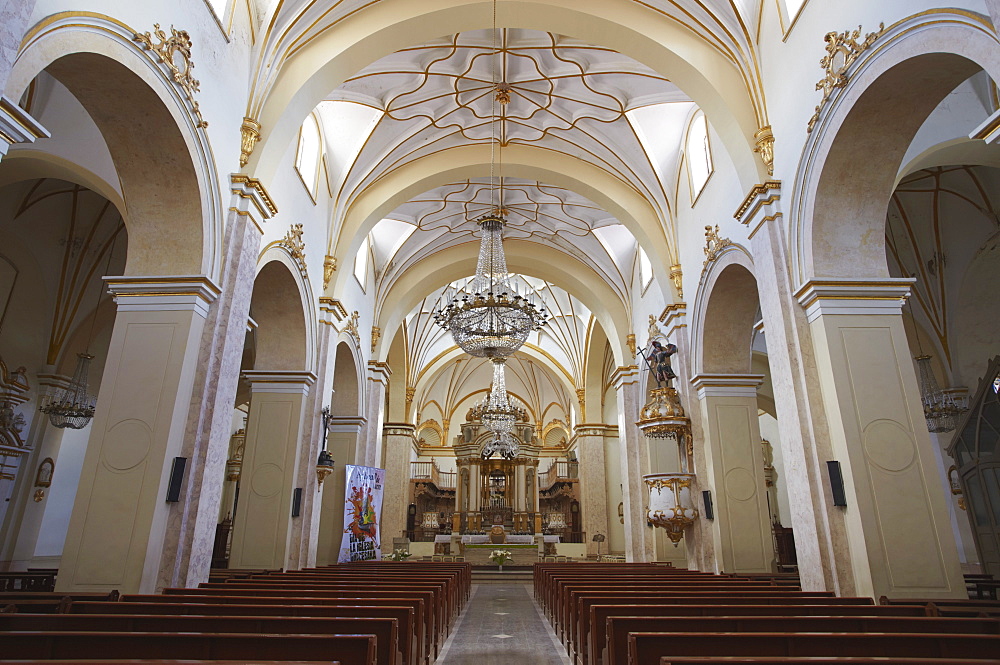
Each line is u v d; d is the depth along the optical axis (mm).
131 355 6750
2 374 11656
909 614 4766
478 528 27266
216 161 7312
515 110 12594
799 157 7410
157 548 6297
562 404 33125
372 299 16797
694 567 11211
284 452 10578
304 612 4477
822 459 6785
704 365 11250
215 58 7352
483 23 9273
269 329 10938
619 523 22125
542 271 18656
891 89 6133
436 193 15617
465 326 11391
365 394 16031
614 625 3889
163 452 6441
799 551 7055
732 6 8617
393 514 20750
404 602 4969
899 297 7020
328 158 12305
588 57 10883
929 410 11117
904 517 6297
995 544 10016
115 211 12008
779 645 3369
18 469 11930
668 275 12789
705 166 11289
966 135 8148
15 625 3723
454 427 33656
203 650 3156
